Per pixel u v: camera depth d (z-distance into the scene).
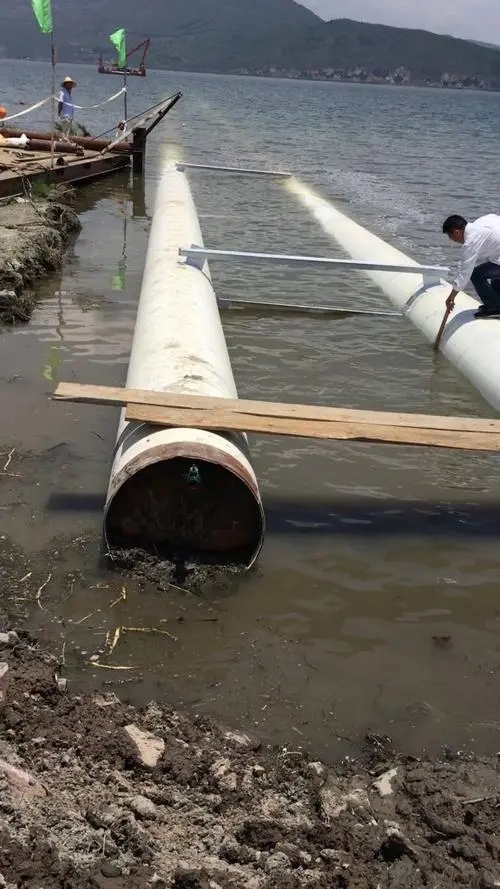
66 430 6.39
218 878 2.78
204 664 4.16
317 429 5.42
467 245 8.30
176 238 10.97
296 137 34.66
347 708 3.94
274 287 10.91
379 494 5.89
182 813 3.10
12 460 5.87
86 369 7.68
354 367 8.27
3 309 8.88
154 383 5.95
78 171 17.48
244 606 4.61
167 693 3.94
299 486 5.92
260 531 4.84
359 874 2.94
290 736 3.75
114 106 47.19
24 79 91.94
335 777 3.50
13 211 12.76
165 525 4.94
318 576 4.92
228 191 18.17
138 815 3.01
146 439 5.00
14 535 5.03
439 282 10.11
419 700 4.02
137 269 11.49
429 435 5.58
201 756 3.40
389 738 3.78
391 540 5.34
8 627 4.24
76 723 3.48
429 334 9.27
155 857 2.83
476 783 3.44
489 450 5.53
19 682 3.64
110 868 2.73
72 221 13.51
